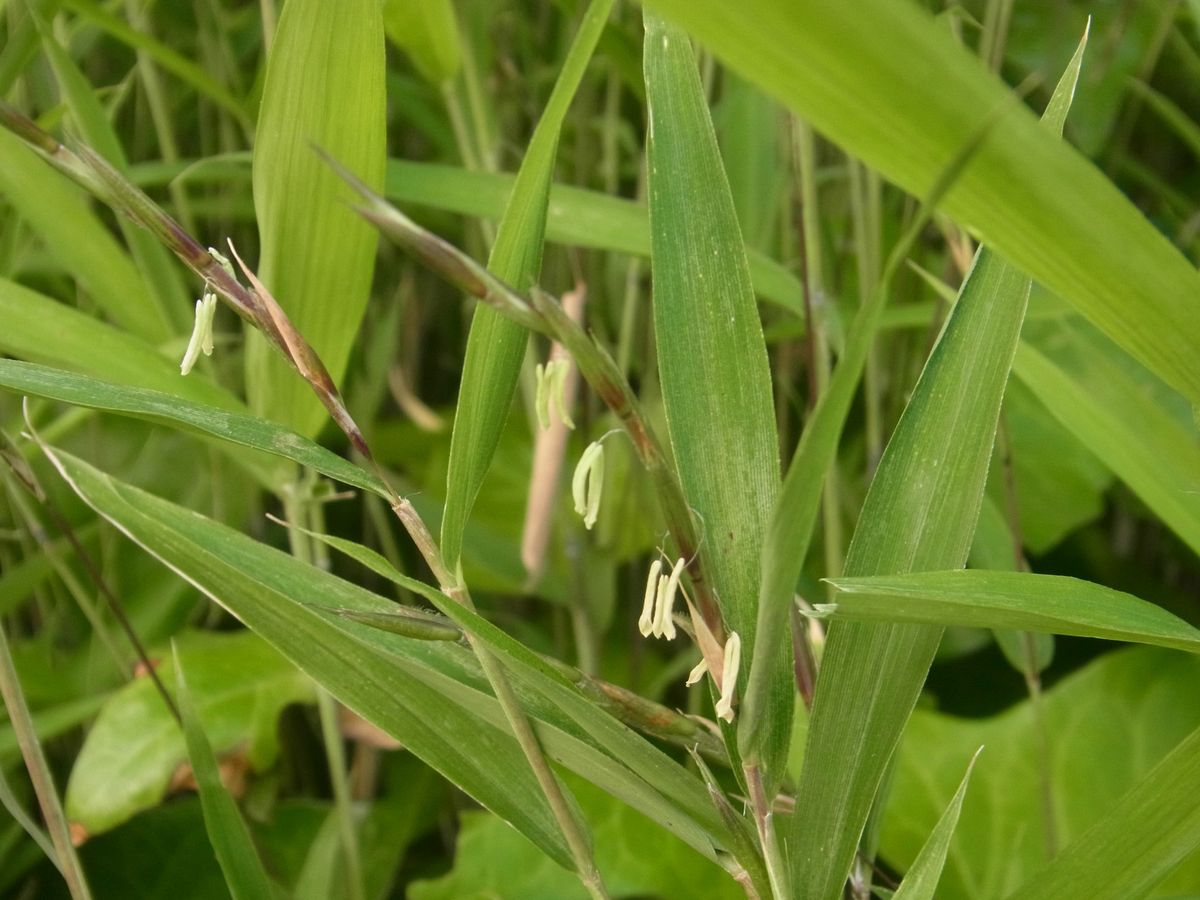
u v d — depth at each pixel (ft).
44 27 0.67
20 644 1.12
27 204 0.68
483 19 0.90
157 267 0.79
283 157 0.51
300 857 1.02
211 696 0.94
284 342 0.39
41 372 0.41
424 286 1.29
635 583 1.13
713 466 0.42
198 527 0.44
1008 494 0.74
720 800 0.41
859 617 0.37
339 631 0.44
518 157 1.08
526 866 0.87
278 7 0.97
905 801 0.93
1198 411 0.40
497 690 0.42
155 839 1.03
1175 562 1.24
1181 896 0.61
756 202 0.92
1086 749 0.94
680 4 0.25
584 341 0.32
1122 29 1.07
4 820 0.99
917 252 1.07
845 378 0.31
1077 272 0.31
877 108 0.26
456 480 0.40
